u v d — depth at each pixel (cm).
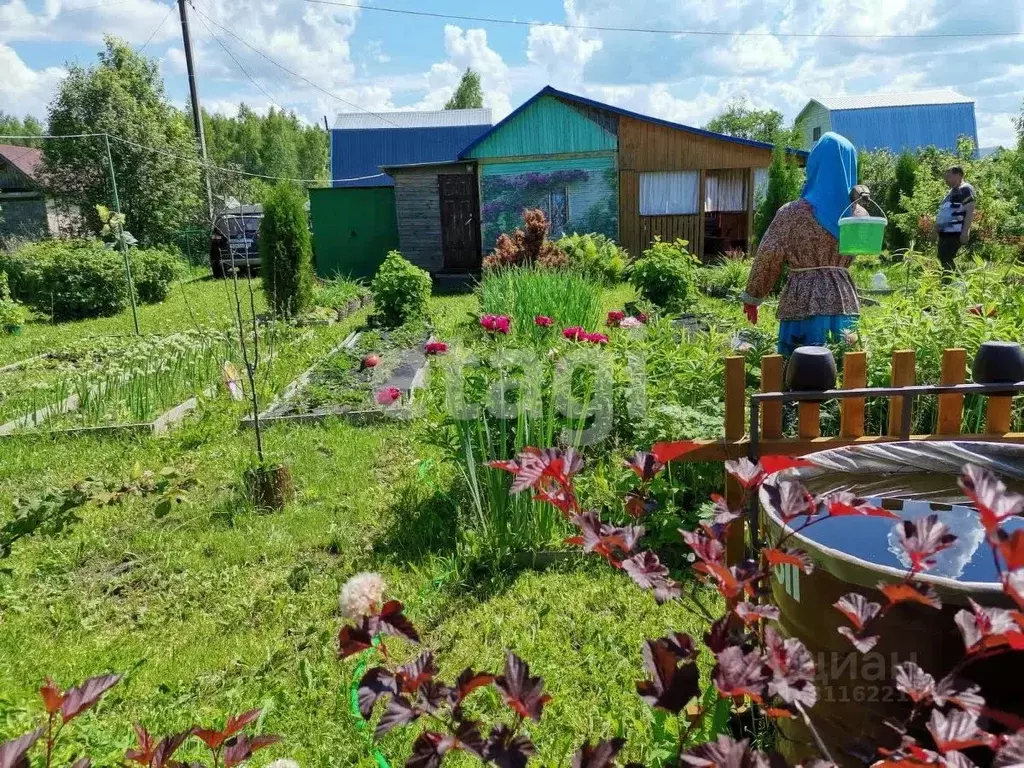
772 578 160
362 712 112
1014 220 1306
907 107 3772
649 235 1664
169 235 2369
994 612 102
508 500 347
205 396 642
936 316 428
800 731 159
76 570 363
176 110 2712
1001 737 96
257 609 319
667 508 340
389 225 1781
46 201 2783
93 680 122
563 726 229
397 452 504
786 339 406
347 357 762
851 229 362
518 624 290
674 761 153
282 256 1161
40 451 548
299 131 8781
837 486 190
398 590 321
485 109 3206
